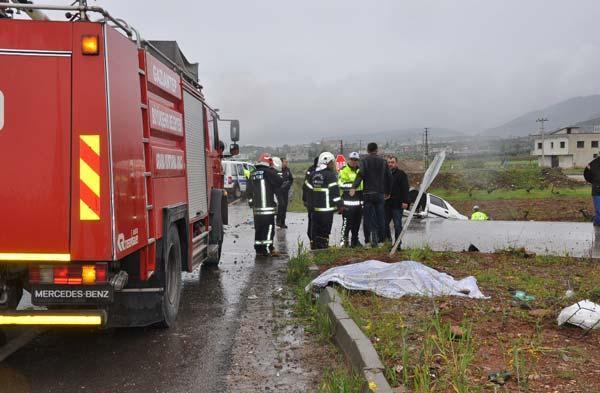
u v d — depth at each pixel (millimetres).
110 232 4730
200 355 5664
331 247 10695
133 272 5695
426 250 10047
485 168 53188
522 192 38656
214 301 7938
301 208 28234
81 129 4742
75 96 4750
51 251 4727
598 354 4797
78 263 4785
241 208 27078
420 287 7027
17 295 5363
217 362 5457
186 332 6453
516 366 4250
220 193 10375
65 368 5324
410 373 4426
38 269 4793
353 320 5754
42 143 4734
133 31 5695
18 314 4898
